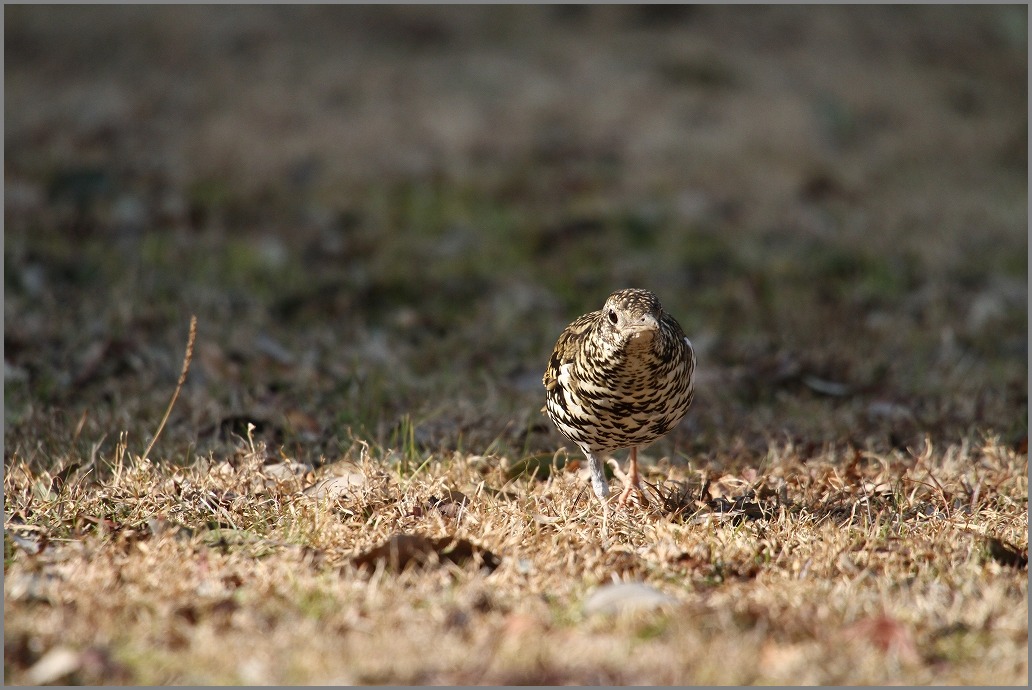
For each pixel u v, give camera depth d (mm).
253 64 23719
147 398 11469
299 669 6074
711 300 16078
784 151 21984
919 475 9875
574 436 9125
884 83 26297
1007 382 13008
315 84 22984
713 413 11828
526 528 8250
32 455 9602
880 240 18812
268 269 16297
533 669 6070
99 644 6320
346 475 9289
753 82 25062
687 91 23938
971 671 6230
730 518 8711
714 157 21344
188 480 9047
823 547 8039
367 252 17234
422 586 7156
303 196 19031
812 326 15016
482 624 6625
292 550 7699
